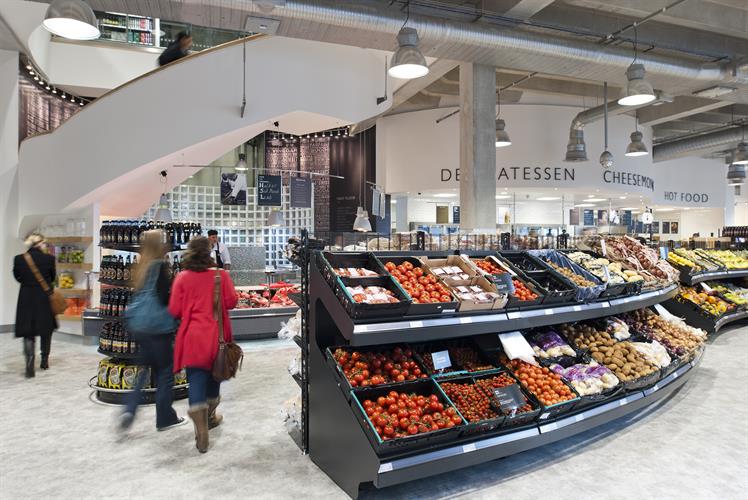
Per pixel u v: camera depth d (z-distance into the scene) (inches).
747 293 354.3
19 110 355.3
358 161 565.0
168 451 140.2
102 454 138.0
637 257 237.9
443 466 114.0
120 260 198.2
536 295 152.6
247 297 310.8
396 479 107.7
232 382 207.8
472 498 115.3
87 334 294.0
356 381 120.4
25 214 341.4
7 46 343.9
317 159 584.4
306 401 138.6
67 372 227.0
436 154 505.0
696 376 221.6
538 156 497.4
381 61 355.6
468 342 155.9
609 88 511.2
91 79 437.4
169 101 293.1
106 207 367.2
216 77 293.7
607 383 152.4
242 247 444.1
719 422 165.2
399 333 119.2
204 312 140.2
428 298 131.0
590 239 252.2
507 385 134.4
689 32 384.2
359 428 111.9
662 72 331.9
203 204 470.0
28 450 140.5
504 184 497.0
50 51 423.2
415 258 154.9
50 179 327.0
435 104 525.3
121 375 181.9
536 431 131.7
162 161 301.9
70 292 320.8
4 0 298.2
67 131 316.2
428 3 282.4
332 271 124.7
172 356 157.5
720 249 462.3
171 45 319.3
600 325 191.6
